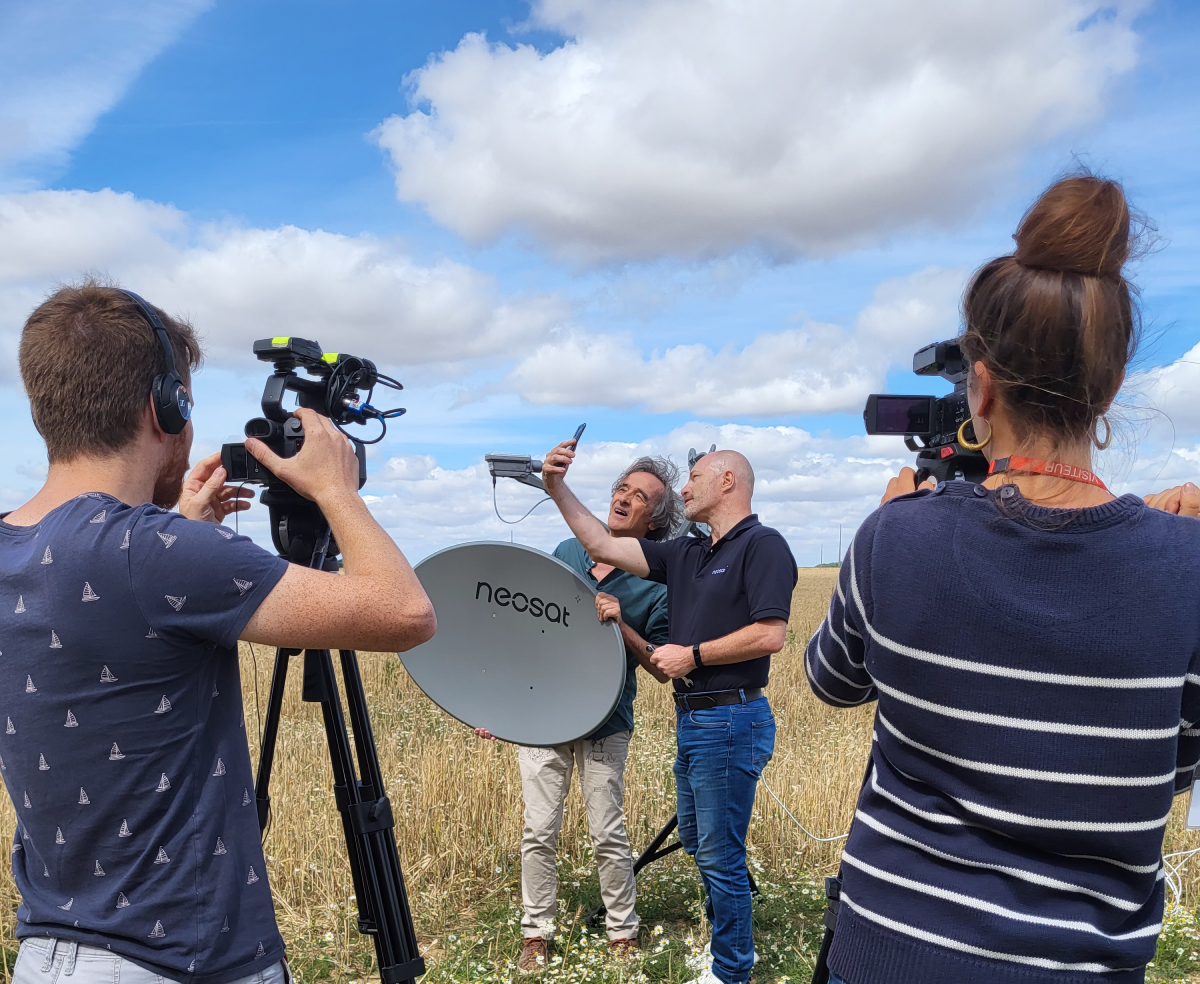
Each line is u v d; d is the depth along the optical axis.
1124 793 1.11
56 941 1.41
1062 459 1.24
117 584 1.38
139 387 1.51
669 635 4.00
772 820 5.60
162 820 1.42
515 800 5.75
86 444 1.50
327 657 2.02
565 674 3.81
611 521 4.50
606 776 4.11
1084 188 1.18
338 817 5.40
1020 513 1.18
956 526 1.23
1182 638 1.10
